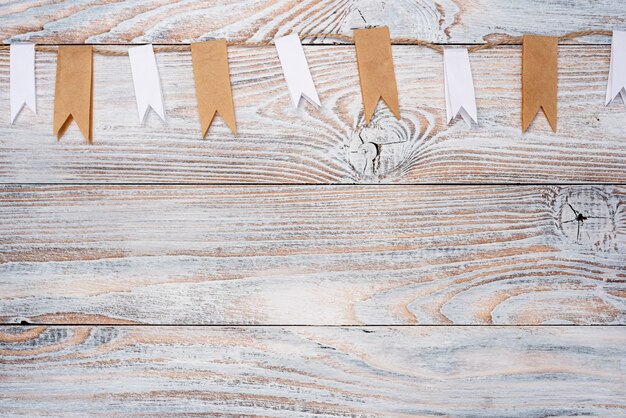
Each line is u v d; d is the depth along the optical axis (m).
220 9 0.83
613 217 0.85
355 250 0.85
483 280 0.85
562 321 0.85
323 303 0.84
